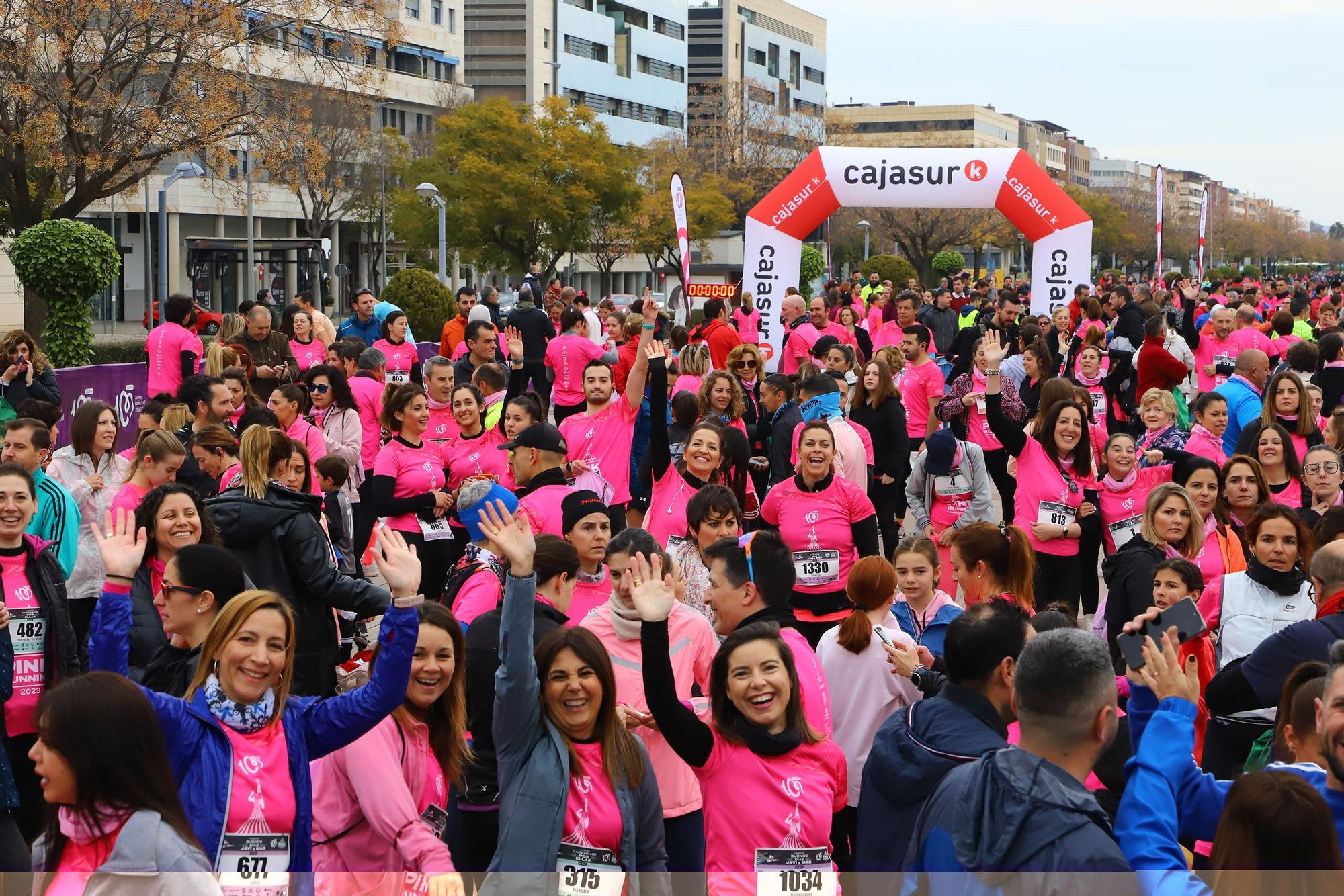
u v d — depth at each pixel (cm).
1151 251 11412
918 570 584
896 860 409
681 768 479
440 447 963
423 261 5206
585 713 424
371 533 1090
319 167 3092
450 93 7188
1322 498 777
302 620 605
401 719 440
